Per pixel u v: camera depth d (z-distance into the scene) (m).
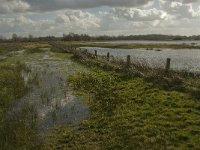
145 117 11.52
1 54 49.28
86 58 31.75
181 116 11.25
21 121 11.30
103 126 10.97
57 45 63.44
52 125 11.33
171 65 32.75
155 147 8.73
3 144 9.09
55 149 9.04
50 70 27.17
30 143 9.26
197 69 28.50
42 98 15.57
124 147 8.91
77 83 19.67
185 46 95.50
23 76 23.48
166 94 14.63
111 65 24.05
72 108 13.66
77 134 10.25
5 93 16.23
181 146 8.75
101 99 14.83
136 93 15.43
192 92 14.22
